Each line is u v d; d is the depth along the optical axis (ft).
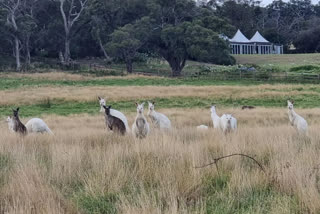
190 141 65.21
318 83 278.26
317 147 57.31
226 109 175.22
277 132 77.87
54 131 104.88
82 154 53.52
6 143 66.33
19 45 463.42
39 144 68.69
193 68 419.95
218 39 360.69
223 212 35.68
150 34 378.32
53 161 49.47
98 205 38.37
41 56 481.46
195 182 41.09
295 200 37.09
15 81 301.43
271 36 647.97
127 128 90.02
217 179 43.39
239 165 45.91
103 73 357.82
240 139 64.85
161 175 42.98
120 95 222.28
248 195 39.27
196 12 416.46
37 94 227.61
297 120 87.15
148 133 78.13
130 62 382.63
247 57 534.78
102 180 41.70
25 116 173.47
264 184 41.45
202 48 355.36
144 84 292.61
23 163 48.47
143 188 38.83
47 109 195.21
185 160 48.03
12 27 401.70
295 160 46.09
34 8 482.28
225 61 374.84
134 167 46.96
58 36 469.16
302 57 515.09
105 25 419.54
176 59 391.04
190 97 219.82
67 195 40.96
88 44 483.51
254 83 287.28
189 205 37.42
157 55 452.35
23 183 40.24
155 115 91.25
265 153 53.16
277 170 42.93
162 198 37.76
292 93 222.69
